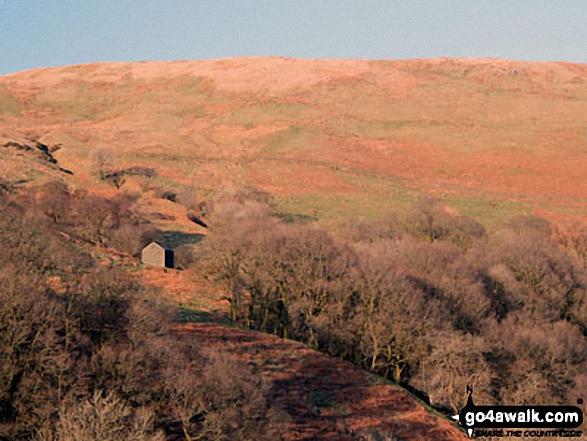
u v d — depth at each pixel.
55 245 96.44
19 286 62.22
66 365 55.41
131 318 64.88
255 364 82.06
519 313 109.00
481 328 97.19
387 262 109.50
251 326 99.06
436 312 95.19
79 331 63.25
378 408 77.94
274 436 58.47
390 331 90.62
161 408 57.09
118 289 69.94
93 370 57.25
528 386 83.06
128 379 56.22
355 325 93.81
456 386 81.81
